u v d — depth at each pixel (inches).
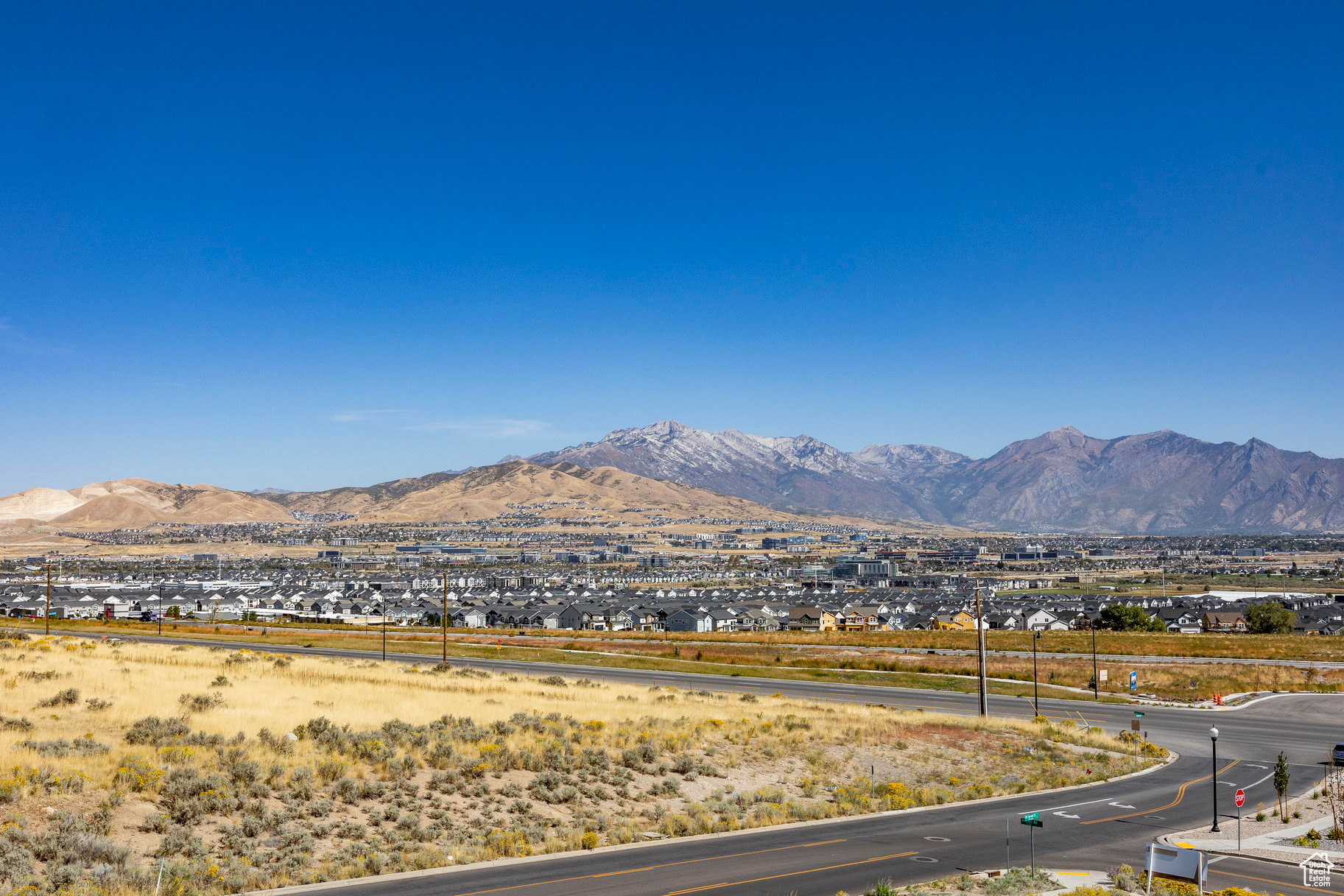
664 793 1450.5
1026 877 1060.5
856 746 1919.3
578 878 1002.7
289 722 1513.3
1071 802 1611.7
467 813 1229.1
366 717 1637.6
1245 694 3292.3
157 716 1459.2
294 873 954.1
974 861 1167.0
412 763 1348.4
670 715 2070.6
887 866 1120.2
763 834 1273.4
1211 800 1674.5
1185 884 1073.5
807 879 1039.0
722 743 1822.1
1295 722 2647.6
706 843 1203.9
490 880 982.4
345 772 1262.3
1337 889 1128.2
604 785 1433.3
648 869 1052.5
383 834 1109.1
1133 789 1756.9
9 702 1510.8
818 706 2474.2
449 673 2797.7
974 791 1656.0
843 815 1433.3
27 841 903.1
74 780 1056.8
